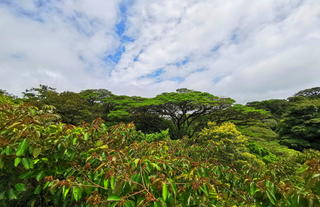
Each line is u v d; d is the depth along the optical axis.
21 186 1.05
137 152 1.46
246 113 10.47
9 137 1.08
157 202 0.78
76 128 1.40
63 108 9.66
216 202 0.99
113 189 0.85
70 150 1.22
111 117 12.17
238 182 1.26
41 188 1.12
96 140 1.48
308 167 0.84
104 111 14.62
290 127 11.34
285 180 1.22
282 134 11.88
